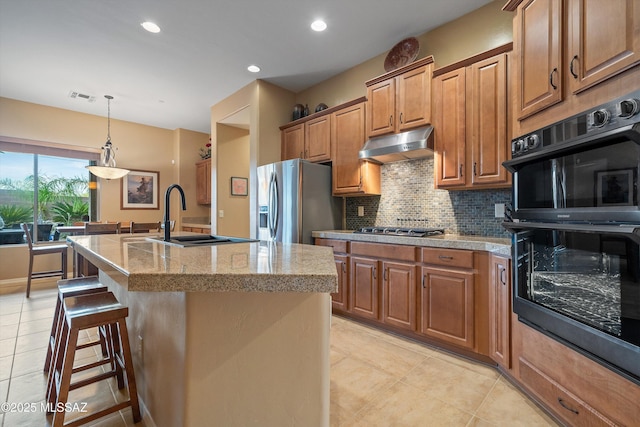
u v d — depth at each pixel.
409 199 3.17
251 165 3.94
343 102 3.70
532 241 1.65
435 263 2.29
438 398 1.72
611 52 1.20
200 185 6.19
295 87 4.13
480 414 1.58
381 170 3.42
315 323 1.12
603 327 1.24
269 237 3.56
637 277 1.11
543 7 1.58
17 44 3.02
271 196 3.54
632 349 1.12
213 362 1.03
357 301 2.83
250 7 2.53
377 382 1.88
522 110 1.74
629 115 1.09
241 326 1.05
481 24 2.58
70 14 2.58
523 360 1.73
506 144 2.23
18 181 4.61
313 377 1.12
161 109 4.91
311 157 3.72
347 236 2.91
